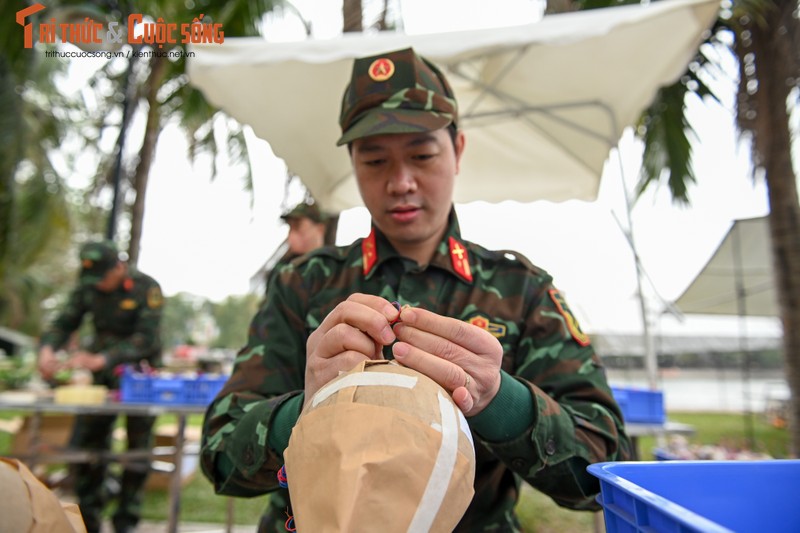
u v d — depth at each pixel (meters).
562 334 0.99
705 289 7.60
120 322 3.23
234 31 5.40
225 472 0.89
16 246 7.89
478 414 0.74
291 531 0.65
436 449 0.47
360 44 2.37
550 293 1.05
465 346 0.65
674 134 4.86
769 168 4.10
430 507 0.45
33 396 3.00
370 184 1.01
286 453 0.51
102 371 3.18
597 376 0.96
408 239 1.02
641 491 0.46
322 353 0.63
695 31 2.37
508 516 0.95
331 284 1.07
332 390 0.53
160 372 3.26
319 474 0.46
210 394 2.72
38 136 8.83
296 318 1.04
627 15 2.32
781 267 4.16
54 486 3.52
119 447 4.65
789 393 4.15
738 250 6.64
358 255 1.10
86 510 3.06
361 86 1.02
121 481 3.13
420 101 0.98
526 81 2.74
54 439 3.75
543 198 3.24
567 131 2.94
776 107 3.97
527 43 2.26
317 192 3.04
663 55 2.50
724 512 0.56
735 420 9.61
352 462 0.45
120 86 7.75
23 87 6.57
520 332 1.01
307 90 2.53
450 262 1.05
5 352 18.66
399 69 1.00
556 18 2.43
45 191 8.91
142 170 6.23
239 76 2.47
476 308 1.02
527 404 0.78
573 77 2.67
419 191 0.98
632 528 0.48
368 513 0.43
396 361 0.60
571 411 0.87
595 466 0.56
